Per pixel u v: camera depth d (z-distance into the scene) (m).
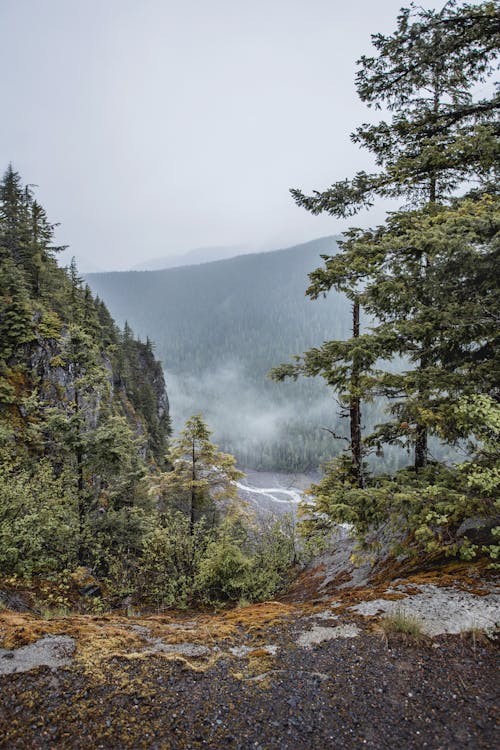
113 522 14.73
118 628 5.41
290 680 4.12
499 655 4.37
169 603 12.19
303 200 10.38
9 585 9.79
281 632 5.29
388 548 10.71
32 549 10.62
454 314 7.15
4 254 32.78
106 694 3.79
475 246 6.40
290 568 17.31
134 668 4.24
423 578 6.78
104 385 14.88
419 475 7.71
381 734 3.34
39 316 31.66
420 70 8.69
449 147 7.71
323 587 11.77
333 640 4.93
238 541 14.65
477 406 5.98
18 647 4.47
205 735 3.34
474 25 7.52
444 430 6.68
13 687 3.79
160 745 3.21
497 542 7.07
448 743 3.20
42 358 28.88
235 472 17.45
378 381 8.31
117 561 13.69
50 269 41.19
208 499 18.73
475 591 5.78
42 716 3.45
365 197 10.28
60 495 13.91
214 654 4.71
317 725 3.46
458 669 4.18
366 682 4.04
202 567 12.34
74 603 10.75
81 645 4.63
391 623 5.04
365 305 9.13
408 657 4.45
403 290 7.58
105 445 13.74
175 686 3.98
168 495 18.45
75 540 13.07
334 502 6.96
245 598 12.46
